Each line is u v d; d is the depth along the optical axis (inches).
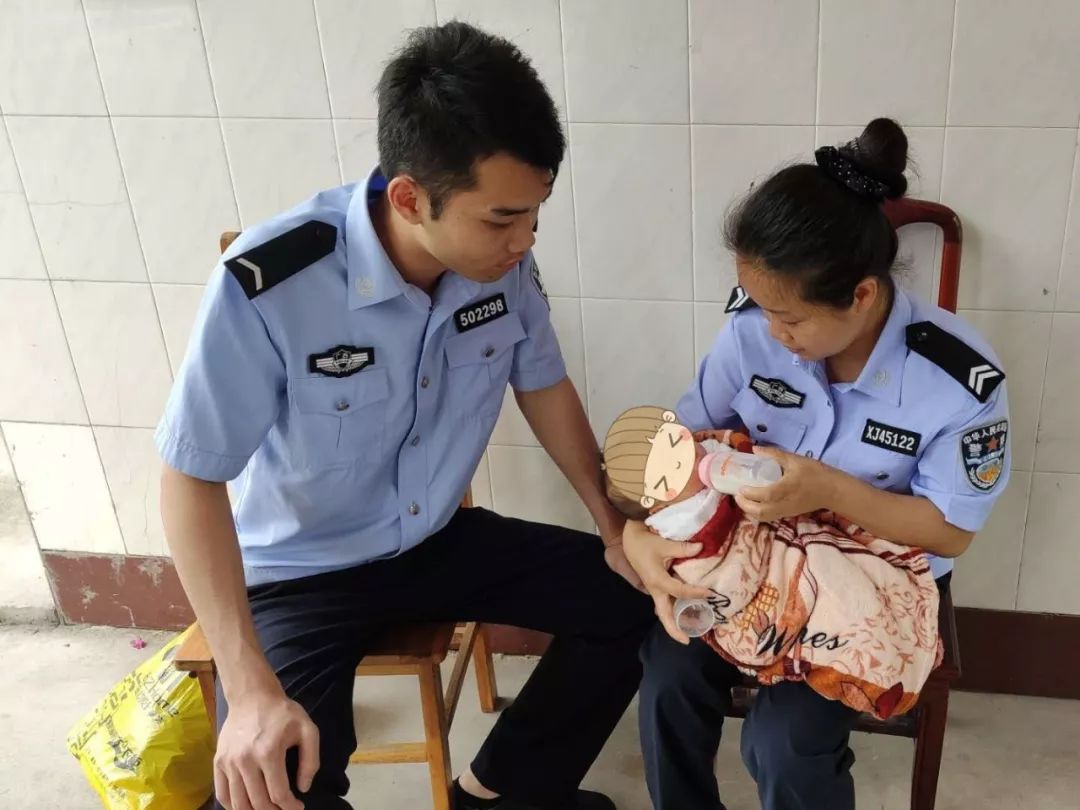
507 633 83.1
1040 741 72.6
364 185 53.1
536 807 64.4
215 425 51.0
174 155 71.0
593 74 63.9
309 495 57.0
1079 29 57.4
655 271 68.9
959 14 58.3
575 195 67.5
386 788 72.2
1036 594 73.8
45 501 85.5
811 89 61.9
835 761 52.5
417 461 58.5
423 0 63.8
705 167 65.2
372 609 58.5
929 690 56.2
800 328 49.9
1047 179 61.4
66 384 80.4
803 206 46.9
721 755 72.8
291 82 67.5
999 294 65.1
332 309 53.1
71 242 74.9
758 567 50.5
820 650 49.2
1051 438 68.5
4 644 87.9
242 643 49.8
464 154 44.3
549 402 62.8
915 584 52.0
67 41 68.2
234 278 50.7
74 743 72.7
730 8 60.7
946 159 62.1
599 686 60.6
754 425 58.7
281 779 46.0
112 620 89.3
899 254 65.4
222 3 65.8
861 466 55.9
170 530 51.5
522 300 59.7
